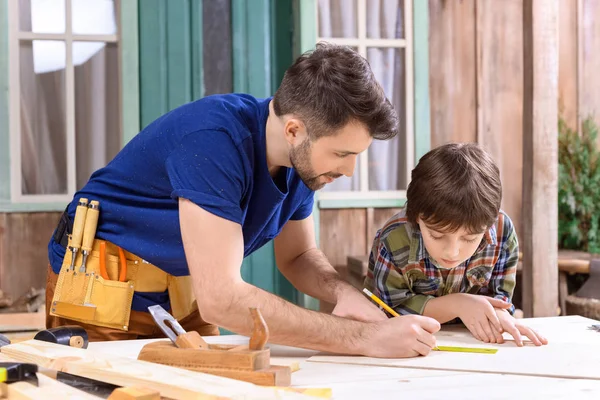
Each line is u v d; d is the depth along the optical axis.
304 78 1.39
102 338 1.77
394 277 1.86
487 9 3.77
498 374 1.31
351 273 3.43
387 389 1.21
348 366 1.39
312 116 1.37
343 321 1.49
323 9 3.48
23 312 3.12
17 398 1.04
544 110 3.24
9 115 3.26
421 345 1.46
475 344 1.60
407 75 3.53
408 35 3.53
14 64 3.27
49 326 1.86
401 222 1.86
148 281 1.77
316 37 3.38
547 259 3.26
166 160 1.51
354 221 3.55
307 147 1.42
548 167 3.24
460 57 3.77
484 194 1.62
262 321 1.18
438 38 3.75
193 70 3.37
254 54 3.42
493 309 1.67
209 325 2.01
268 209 1.61
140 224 1.67
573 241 3.96
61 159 3.37
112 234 1.72
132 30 3.30
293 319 1.43
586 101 4.06
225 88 3.41
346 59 1.39
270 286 3.47
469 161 1.65
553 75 3.23
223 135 1.44
